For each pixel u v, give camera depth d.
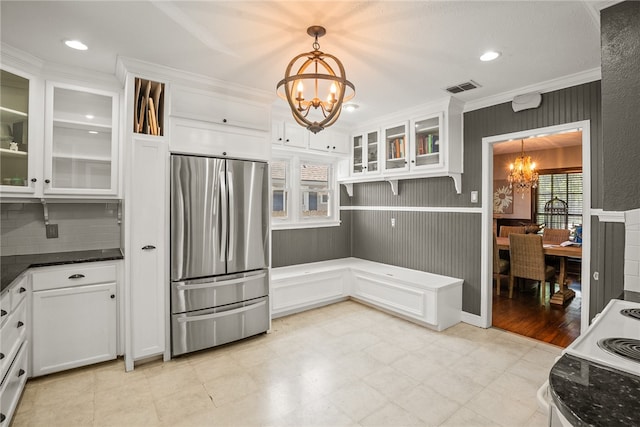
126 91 2.51
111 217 3.03
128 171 2.52
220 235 2.92
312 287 3.90
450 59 2.44
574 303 4.23
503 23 1.96
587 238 2.68
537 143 5.84
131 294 2.54
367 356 2.78
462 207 3.59
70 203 2.85
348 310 3.95
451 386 2.32
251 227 3.11
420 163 3.67
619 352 1.00
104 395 2.20
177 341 2.71
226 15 1.88
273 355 2.80
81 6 1.79
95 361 2.53
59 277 2.39
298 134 3.97
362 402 2.14
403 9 1.82
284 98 1.97
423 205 3.99
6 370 1.83
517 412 2.04
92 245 2.94
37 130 2.48
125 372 2.50
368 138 4.26
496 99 3.24
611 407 0.71
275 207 4.21
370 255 4.70
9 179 2.37
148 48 2.29
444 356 2.77
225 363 2.66
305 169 4.49
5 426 1.78
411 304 3.51
